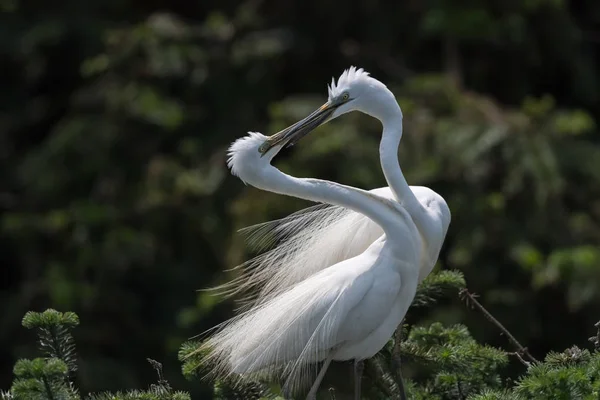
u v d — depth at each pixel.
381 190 8.47
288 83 16.50
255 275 8.45
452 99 14.34
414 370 10.41
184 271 14.95
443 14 14.66
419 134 13.62
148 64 15.48
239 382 7.75
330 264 8.33
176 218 14.89
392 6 16.36
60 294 14.37
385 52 16.30
